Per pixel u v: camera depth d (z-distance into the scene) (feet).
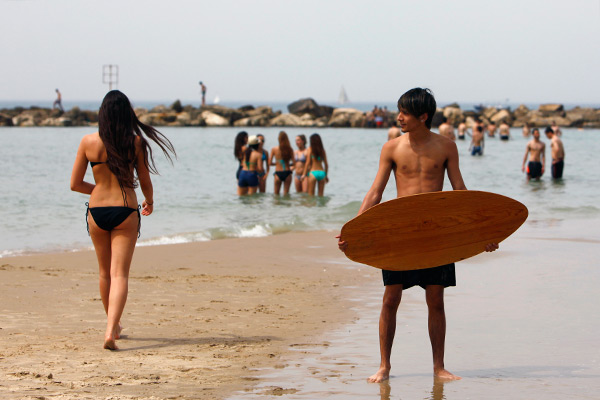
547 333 44.37
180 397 31.76
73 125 541.75
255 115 572.92
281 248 81.20
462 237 35.04
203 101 581.94
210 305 52.90
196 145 303.89
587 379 35.14
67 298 53.88
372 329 46.29
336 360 38.81
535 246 80.59
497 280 61.67
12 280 60.29
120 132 41.24
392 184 159.43
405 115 35.47
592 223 101.55
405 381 34.88
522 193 143.95
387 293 35.99
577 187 155.22
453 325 46.42
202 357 39.01
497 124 586.45
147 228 97.55
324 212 112.78
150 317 48.70
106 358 38.40
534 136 165.48
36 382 33.58
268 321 48.16
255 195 132.57
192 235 90.43
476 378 35.45
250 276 65.10
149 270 67.41
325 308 52.65
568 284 59.82
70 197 127.34
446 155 35.83
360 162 223.10
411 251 34.99
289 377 35.42
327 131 490.49
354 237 34.83
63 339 42.29
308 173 130.41
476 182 165.78
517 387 33.76
